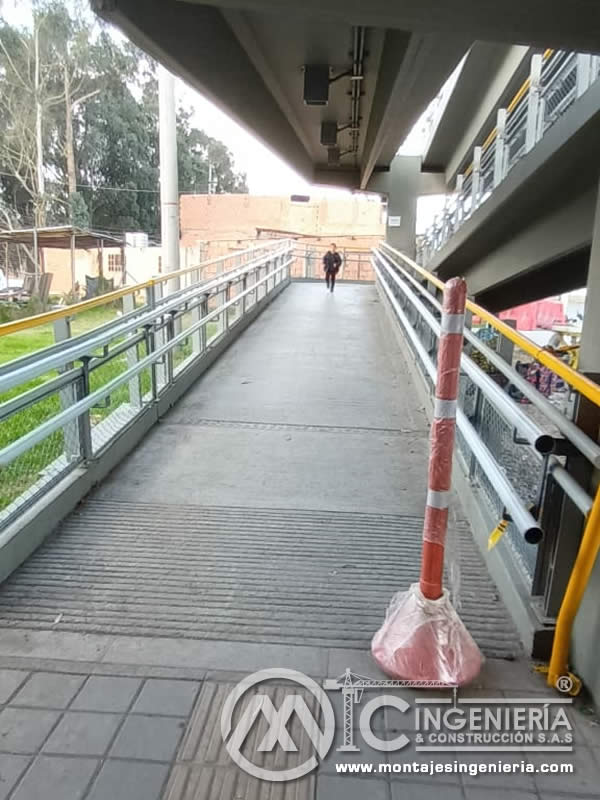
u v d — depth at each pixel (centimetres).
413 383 686
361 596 279
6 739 194
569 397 228
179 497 386
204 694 214
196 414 569
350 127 1187
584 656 216
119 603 270
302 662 232
